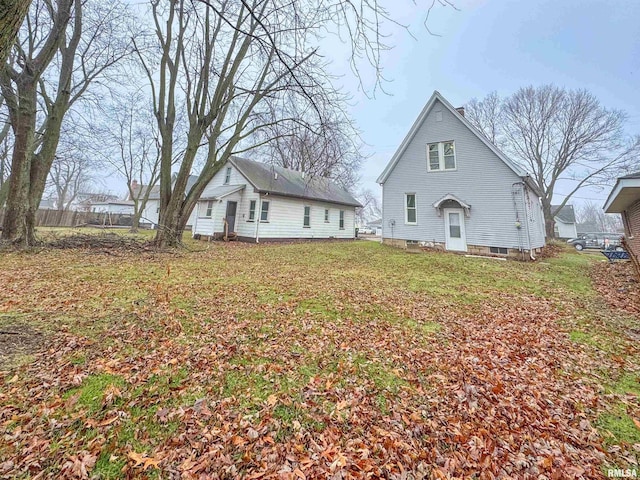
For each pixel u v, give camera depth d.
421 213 15.45
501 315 5.47
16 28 1.97
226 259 10.77
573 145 28.19
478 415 2.65
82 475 1.84
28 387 2.68
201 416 2.45
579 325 5.01
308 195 20.64
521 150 31.02
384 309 5.55
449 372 3.37
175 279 7.13
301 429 2.38
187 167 12.35
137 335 3.91
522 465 2.10
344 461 2.06
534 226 14.82
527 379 3.28
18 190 9.75
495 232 13.35
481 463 2.10
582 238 28.73
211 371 3.15
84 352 3.38
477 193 13.88
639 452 2.26
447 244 14.58
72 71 11.08
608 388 3.14
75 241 11.16
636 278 8.99
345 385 3.04
